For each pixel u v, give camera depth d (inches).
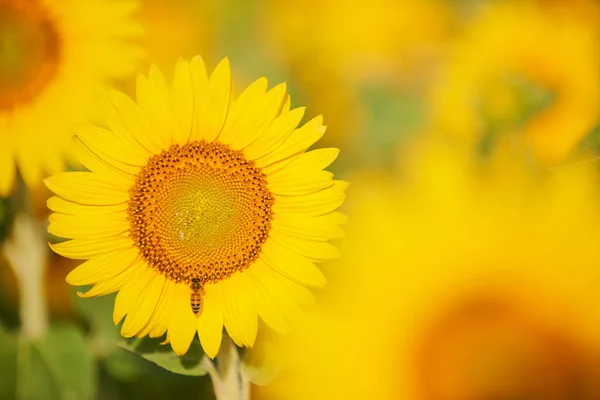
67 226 30.2
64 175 30.1
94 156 30.3
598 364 28.2
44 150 34.9
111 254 30.4
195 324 30.2
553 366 28.2
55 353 35.2
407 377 28.1
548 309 28.1
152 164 30.5
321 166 30.3
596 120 36.4
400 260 28.0
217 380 30.7
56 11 35.4
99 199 30.3
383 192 28.2
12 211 35.5
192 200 30.4
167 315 30.3
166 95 30.2
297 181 30.4
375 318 28.1
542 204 28.0
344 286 28.2
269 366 30.3
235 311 30.2
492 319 28.1
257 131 30.3
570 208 28.0
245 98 30.3
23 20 35.1
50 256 37.3
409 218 28.1
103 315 35.4
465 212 28.0
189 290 30.4
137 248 30.4
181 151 30.5
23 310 35.8
